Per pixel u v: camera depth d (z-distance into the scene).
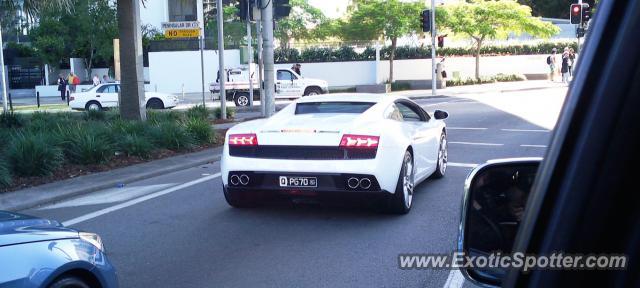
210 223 8.21
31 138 11.83
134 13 17.20
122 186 11.14
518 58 48.06
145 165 12.79
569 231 1.49
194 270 6.37
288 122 8.30
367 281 5.90
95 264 4.48
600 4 1.48
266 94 19.28
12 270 3.78
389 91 40.16
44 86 47.69
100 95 32.94
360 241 7.20
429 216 8.28
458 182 10.60
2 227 4.13
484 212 2.91
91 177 11.49
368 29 42.34
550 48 48.50
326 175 7.66
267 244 7.19
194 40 44.03
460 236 2.88
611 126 1.44
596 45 1.46
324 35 47.53
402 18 41.06
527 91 36.38
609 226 1.48
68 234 4.42
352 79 44.03
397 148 7.98
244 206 8.88
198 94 43.00
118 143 13.31
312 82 33.75
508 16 42.06
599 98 1.45
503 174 2.96
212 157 13.90
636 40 1.41
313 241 7.26
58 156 11.77
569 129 1.49
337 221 8.13
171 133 14.48
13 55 49.94
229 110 22.95
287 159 7.80
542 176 1.56
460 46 47.66
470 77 44.81
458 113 24.16
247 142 8.01
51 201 9.88
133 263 6.65
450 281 5.86
